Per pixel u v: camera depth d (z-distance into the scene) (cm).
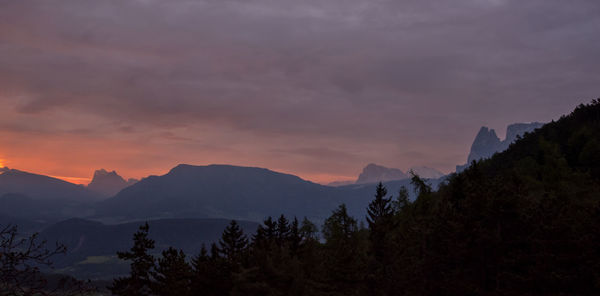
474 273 4675
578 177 8012
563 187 7175
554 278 3862
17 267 841
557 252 3975
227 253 8706
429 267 5259
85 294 828
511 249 4484
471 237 4547
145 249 6297
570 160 10050
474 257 4634
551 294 3912
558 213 4219
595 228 3894
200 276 5559
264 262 5278
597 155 9456
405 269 5794
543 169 8612
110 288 5941
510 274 4125
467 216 4738
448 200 6247
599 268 3744
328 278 5881
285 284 5206
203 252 6081
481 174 6231
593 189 7369
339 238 7738
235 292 4862
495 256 4438
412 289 5434
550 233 3997
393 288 5903
